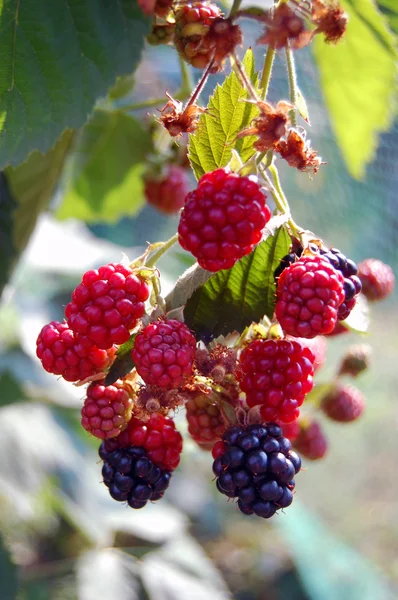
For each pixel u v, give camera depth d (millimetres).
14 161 315
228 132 300
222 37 281
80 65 317
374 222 805
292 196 771
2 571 550
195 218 281
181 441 314
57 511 652
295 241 302
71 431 664
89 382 303
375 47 387
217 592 612
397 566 971
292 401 296
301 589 890
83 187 513
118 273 293
